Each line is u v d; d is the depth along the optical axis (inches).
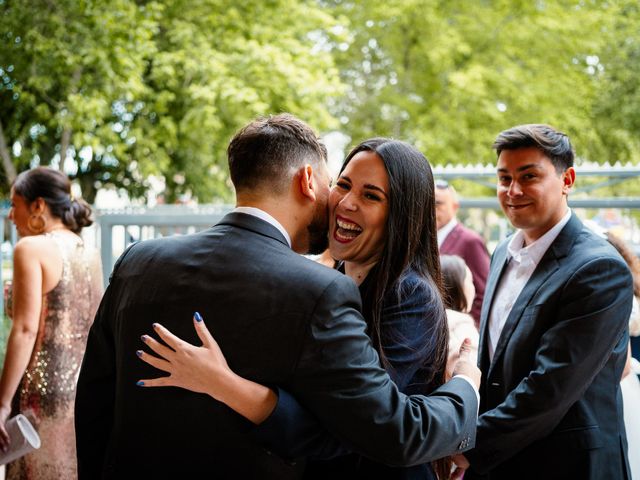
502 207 90.8
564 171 88.5
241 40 400.5
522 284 90.2
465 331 82.5
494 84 496.1
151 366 54.2
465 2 513.3
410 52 526.9
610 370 84.8
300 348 50.5
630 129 568.7
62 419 106.2
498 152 91.3
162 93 403.5
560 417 79.5
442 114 492.1
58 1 362.6
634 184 379.6
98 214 166.2
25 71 384.2
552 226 88.4
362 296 62.8
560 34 502.6
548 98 510.0
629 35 558.6
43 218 107.7
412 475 60.9
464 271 107.3
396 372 57.2
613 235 111.0
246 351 51.2
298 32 444.8
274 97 414.0
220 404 52.0
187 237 57.4
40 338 104.8
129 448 54.9
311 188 58.5
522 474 83.4
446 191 174.7
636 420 103.5
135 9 366.6
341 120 544.4
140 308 55.2
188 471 52.5
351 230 61.4
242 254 53.9
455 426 54.7
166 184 516.1
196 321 50.1
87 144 374.3
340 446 54.9
